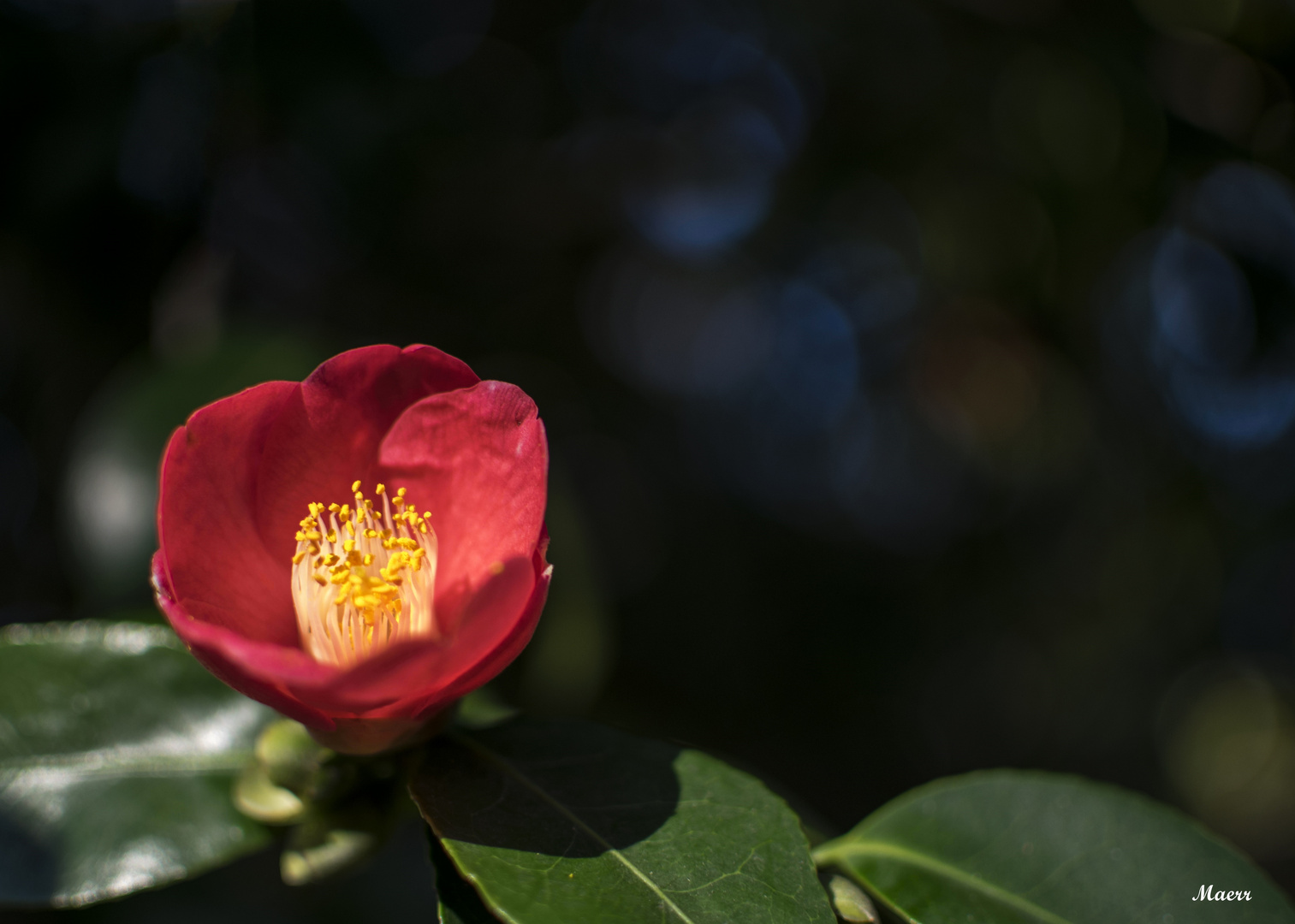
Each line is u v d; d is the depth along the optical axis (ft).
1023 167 3.33
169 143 2.10
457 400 1.56
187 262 2.21
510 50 3.34
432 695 1.51
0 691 1.61
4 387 2.21
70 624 1.64
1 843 1.58
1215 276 3.56
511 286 3.45
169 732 1.62
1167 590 4.23
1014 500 4.50
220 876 2.19
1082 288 3.51
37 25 1.99
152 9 2.06
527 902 1.47
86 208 1.99
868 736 4.43
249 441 1.55
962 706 4.71
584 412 3.93
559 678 1.86
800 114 3.72
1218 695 5.48
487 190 3.24
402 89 2.56
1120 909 1.59
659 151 3.87
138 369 1.85
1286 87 3.01
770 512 4.68
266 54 2.15
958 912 1.58
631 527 4.16
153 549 1.79
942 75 3.38
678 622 4.15
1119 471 4.12
